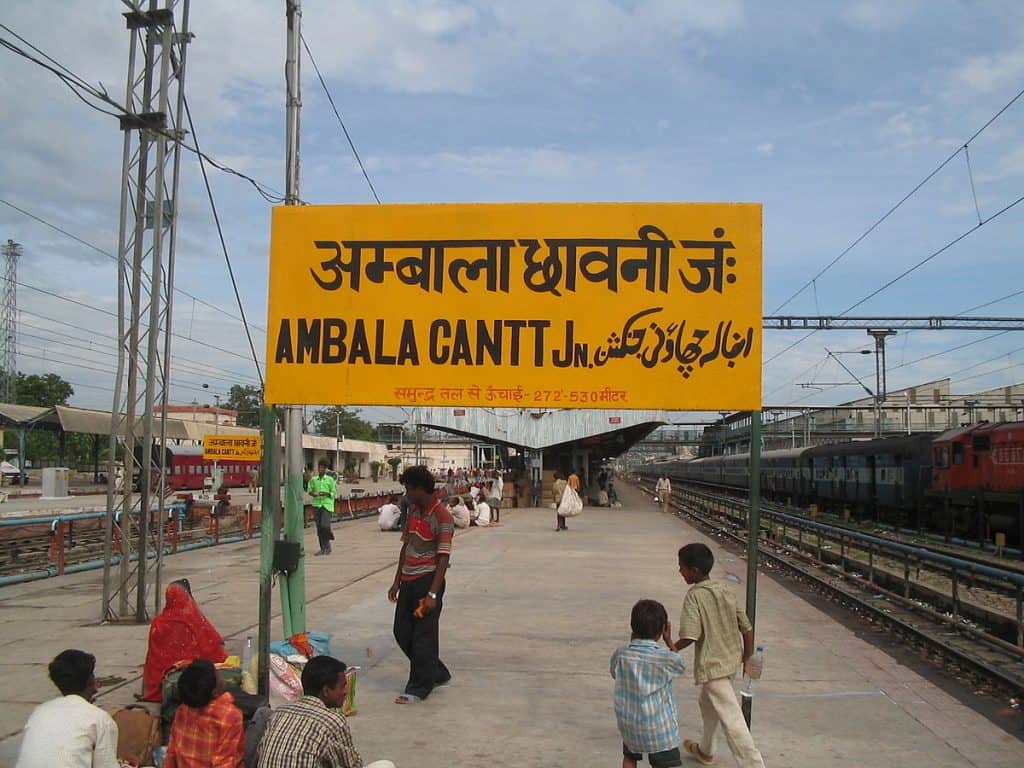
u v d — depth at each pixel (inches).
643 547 727.7
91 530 798.5
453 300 250.8
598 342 245.3
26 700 251.1
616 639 345.4
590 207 249.1
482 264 251.0
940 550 842.2
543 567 581.0
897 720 242.5
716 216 245.1
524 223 250.7
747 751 192.4
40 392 3127.5
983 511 876.6
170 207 384.8
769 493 1827.0
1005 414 1924.2
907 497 1085.1
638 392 242.7
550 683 277.7
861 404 2389.3
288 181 301.4
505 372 247.6
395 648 327.0
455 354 249.3
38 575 506.3
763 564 668.1
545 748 217.2
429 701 257.0
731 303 242.4
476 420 1321.4
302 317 253.9
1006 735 230.1
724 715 194.5
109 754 163.5
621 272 246.2
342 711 236.7
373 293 253.1
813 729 234.2
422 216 253.8
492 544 752.3
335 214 256.1
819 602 482.0
